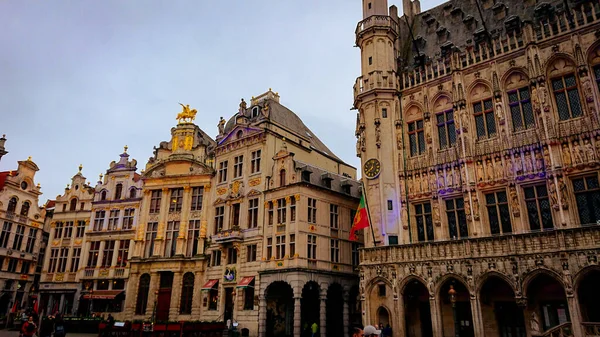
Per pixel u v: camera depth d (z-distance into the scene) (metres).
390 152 34.59
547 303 25.94
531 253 25.06
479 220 29.22
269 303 39.88
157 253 46.88
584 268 23.25
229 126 51.94
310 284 37.53
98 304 48.47
